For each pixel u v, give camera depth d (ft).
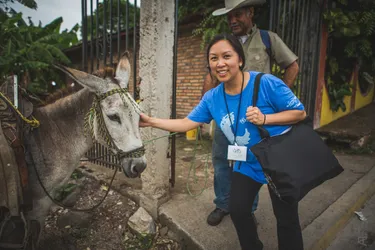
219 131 7.60
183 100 23.24
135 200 9.71
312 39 16.19
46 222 9.09
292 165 4.75
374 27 17.85
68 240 8.29
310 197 10.00
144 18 8.07
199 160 15.14
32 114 5.65
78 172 12.16
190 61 22.29
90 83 5.39
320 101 18.33
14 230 5.34
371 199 10.98
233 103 5.48
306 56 15.71
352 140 16.60
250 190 5.61
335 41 19.99
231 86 5.40
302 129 5.31
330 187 10.89
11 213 5.12
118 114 5.47
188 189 9.71
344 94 19.71
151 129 8.46
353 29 16.94
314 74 17.11
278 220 5.53
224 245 7.18
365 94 26.43
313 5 15.81
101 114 5.55
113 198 10.17
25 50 26.02
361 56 20.12
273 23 10.59
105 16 9.68
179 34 22.98
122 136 5.53
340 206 9.36
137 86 9.01
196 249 7.30
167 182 9.21
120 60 6.36
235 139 5.63
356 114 23.09
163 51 8.18
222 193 8.00
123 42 23.91
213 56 5.09
